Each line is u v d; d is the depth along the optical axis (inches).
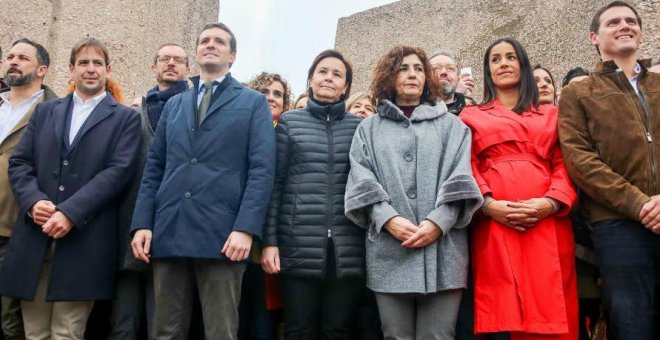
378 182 136.8
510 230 131.0
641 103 134.6
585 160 131.0
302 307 138.9
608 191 126.5
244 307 165.0
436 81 151.4
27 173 151.4
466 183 129.1
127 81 644.7
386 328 130.1
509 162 136.8
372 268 132.8
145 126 165.6
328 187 142.3
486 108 148.6
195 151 139.0
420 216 131.4
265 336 160.2
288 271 138.4
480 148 140.9
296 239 138.9
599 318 152.8
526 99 146.0
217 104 144.1
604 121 133.6
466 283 131.5
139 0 669.3
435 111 143.9
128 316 151.2
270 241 140.0
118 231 152.9
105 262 146.9
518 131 139.1
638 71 142.0
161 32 715.4
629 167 129.3
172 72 188.4
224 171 137.9
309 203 140.6
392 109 143.0
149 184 143.9
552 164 139.8
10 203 162.2
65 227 140.8
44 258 144.9
